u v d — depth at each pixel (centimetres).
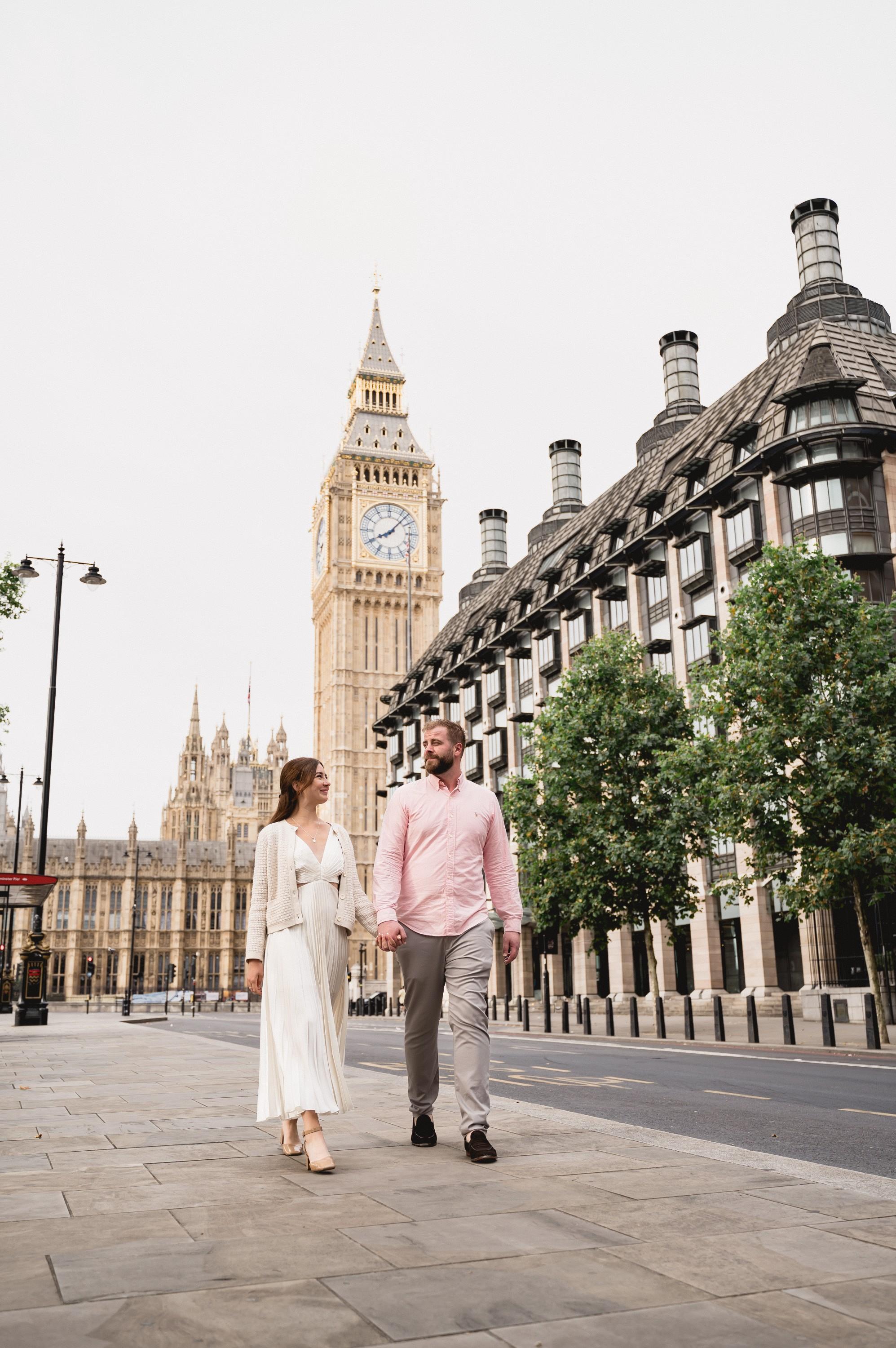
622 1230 415
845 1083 1361
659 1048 2316
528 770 6059
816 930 3441
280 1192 491
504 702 6425
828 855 2295
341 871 617
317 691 13138
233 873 13762
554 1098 1160
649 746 3406
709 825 3183
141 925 13512
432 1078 648
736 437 4016
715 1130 898
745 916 3888
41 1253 381
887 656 2459
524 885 3738
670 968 4509
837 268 4881
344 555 12444
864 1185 522
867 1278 353
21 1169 560
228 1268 362
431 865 650
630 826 3412
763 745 2430
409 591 8912
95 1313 315
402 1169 554
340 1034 604
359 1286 341
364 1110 835
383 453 12744
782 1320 311
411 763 8294
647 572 4734
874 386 3772
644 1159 583
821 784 2372
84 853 13800
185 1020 5925
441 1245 391
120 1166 567
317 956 595
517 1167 557
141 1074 1269
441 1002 647
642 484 5334
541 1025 3788
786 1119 970
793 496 3762
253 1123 758
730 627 2655
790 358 4162
